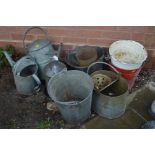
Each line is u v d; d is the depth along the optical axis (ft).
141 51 4.08
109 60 4.32
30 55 4.11
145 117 3.99
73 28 4.18
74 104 3.50
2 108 4.12
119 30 4.12
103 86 3.94
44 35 4.35
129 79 4.05
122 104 3.80
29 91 4.18
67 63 4.21
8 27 4.31
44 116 4.03
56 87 3.85
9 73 4.48
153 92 4.23
